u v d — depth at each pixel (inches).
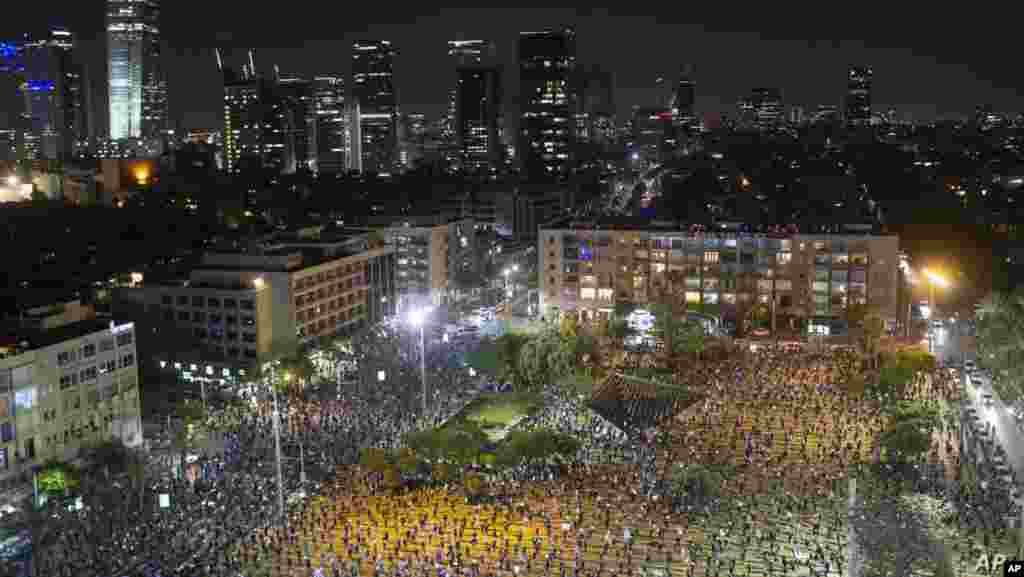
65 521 5265.8
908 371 7175.2
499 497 5457.7
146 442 6806.1
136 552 4837.6
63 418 6309.1
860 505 5049.2
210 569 4586.6
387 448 5994.1
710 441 6230.3
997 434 6279.5
